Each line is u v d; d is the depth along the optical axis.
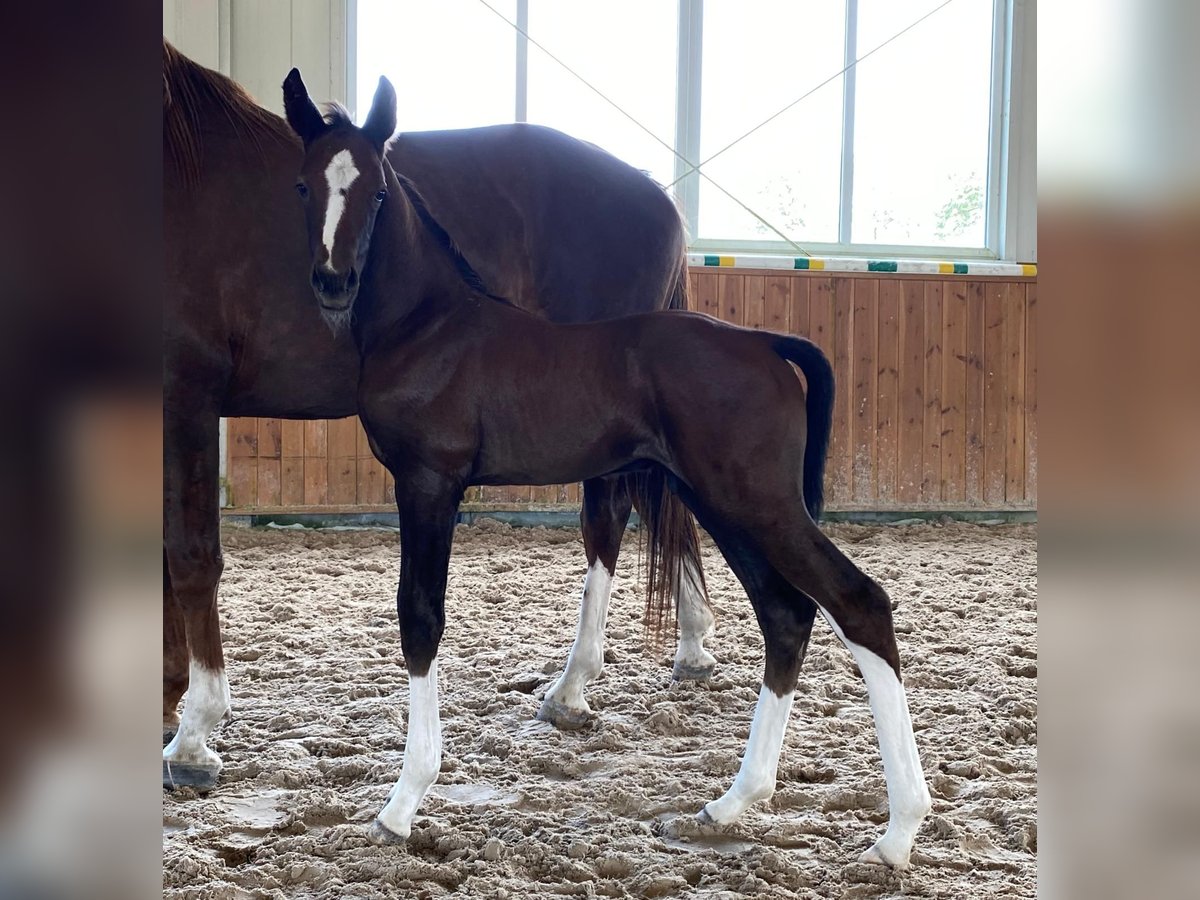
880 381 6.18
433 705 2.00
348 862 1.84
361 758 2.37
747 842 1.97
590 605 2.74
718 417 1.88
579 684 2.70
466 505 5.86
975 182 6.70
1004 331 6.29
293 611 3.85
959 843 1.93
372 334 2.13
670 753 2.47
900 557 5.20
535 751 2.45
